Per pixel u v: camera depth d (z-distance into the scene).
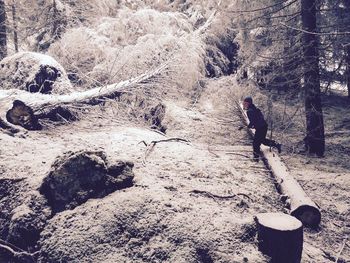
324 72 9.90
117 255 4.38
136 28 12.87
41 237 4.70
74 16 12.84
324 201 6.90
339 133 11.59
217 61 13.59
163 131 10.45
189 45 12.07
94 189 5.12
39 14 12.69
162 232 4.56
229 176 6.59
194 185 5.80
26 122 7.86
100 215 4.74
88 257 4.36
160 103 11.15
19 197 5.22
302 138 10.71
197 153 7.65
